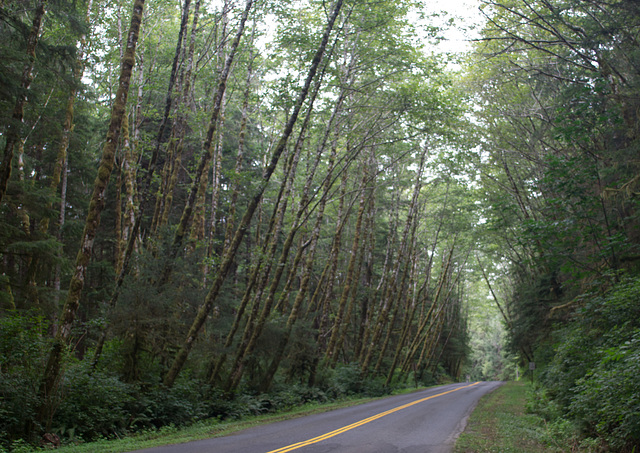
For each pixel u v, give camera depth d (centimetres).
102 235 2764
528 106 2589
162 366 1594
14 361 1067
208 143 1642
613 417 927
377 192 3519
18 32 1295
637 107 1564
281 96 1866
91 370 1284
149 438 1151
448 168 2969
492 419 1562
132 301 1426
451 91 2328
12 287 1577
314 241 2314
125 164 1920
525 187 2942
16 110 1194
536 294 2847
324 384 2506
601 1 1642
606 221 1588
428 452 909
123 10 2220
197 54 2488
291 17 2020
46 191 1611
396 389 3519
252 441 1015
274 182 3016
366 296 3794
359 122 2302
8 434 951
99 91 2450
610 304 1296
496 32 2253
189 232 2128
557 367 1680
